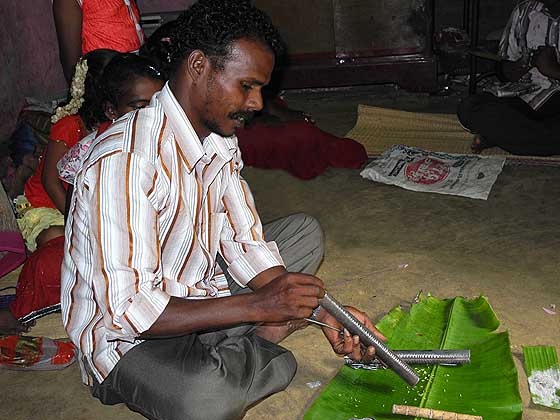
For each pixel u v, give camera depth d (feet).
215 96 5.87
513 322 8.89
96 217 5.88
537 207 12.00
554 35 13.41
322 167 13.87
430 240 11.18
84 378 7.13
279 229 8.27
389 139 15.35
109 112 9.36
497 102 13.75
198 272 6.73
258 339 7.27
